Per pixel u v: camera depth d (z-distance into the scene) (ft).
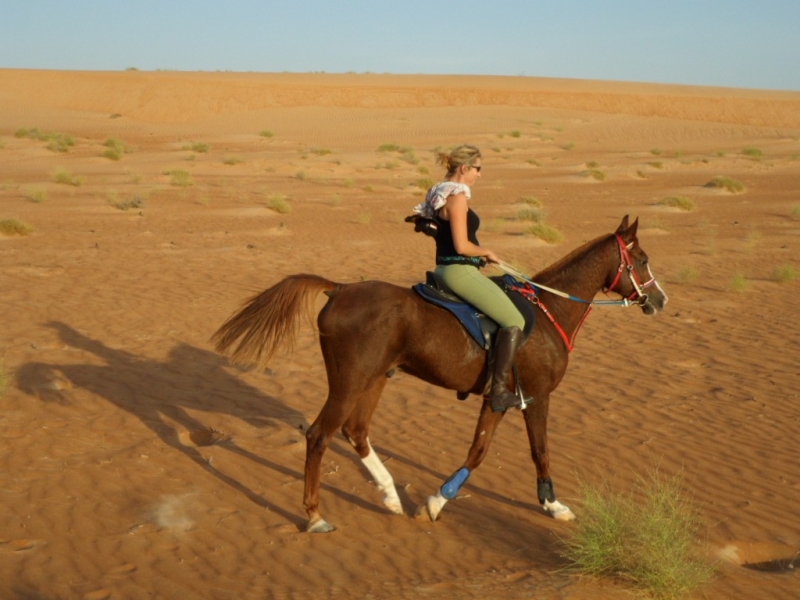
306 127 237.25
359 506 22.89
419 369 20.86
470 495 23.86
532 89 365.81
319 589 18.31
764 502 23.57
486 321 20.79
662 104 313.73
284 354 36.78
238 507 22.45
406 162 155.43
